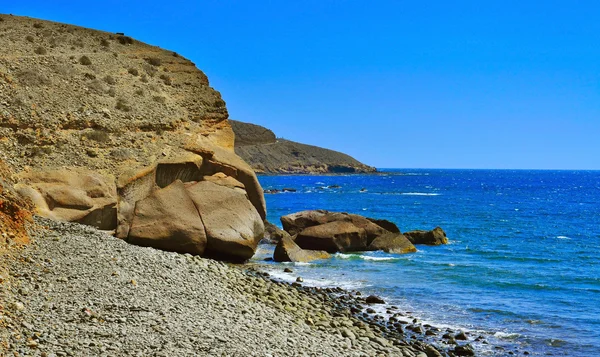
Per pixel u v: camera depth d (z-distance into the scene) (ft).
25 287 44.98
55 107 98.73
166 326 42.09
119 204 84.38
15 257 50.96
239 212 88.99
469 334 59.36
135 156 94.12
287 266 91.20
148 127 103.71
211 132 114.52
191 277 58.85
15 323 37.91
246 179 100.68
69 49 126.93
